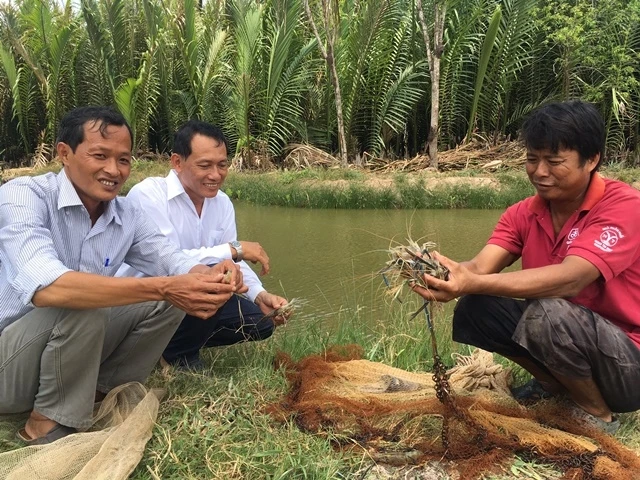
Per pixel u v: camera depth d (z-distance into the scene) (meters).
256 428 2.35
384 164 14.20
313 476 2.08
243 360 3.04
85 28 16.08
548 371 2.47
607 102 13.61
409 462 2.20
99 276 2.06
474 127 14.66
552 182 2.24
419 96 14.11
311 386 2.64
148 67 15.50
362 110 14.98
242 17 14.20
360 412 2.47
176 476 2.06
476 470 2.12
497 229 2.70
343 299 4.65
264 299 3.00
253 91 14.91
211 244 3.21
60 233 2.31
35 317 2.13
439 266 2.11
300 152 14.66
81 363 2.17
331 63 13.44
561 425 2.36
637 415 2.55
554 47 13.82
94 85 16.59
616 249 2.17
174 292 2.13
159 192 3.03
